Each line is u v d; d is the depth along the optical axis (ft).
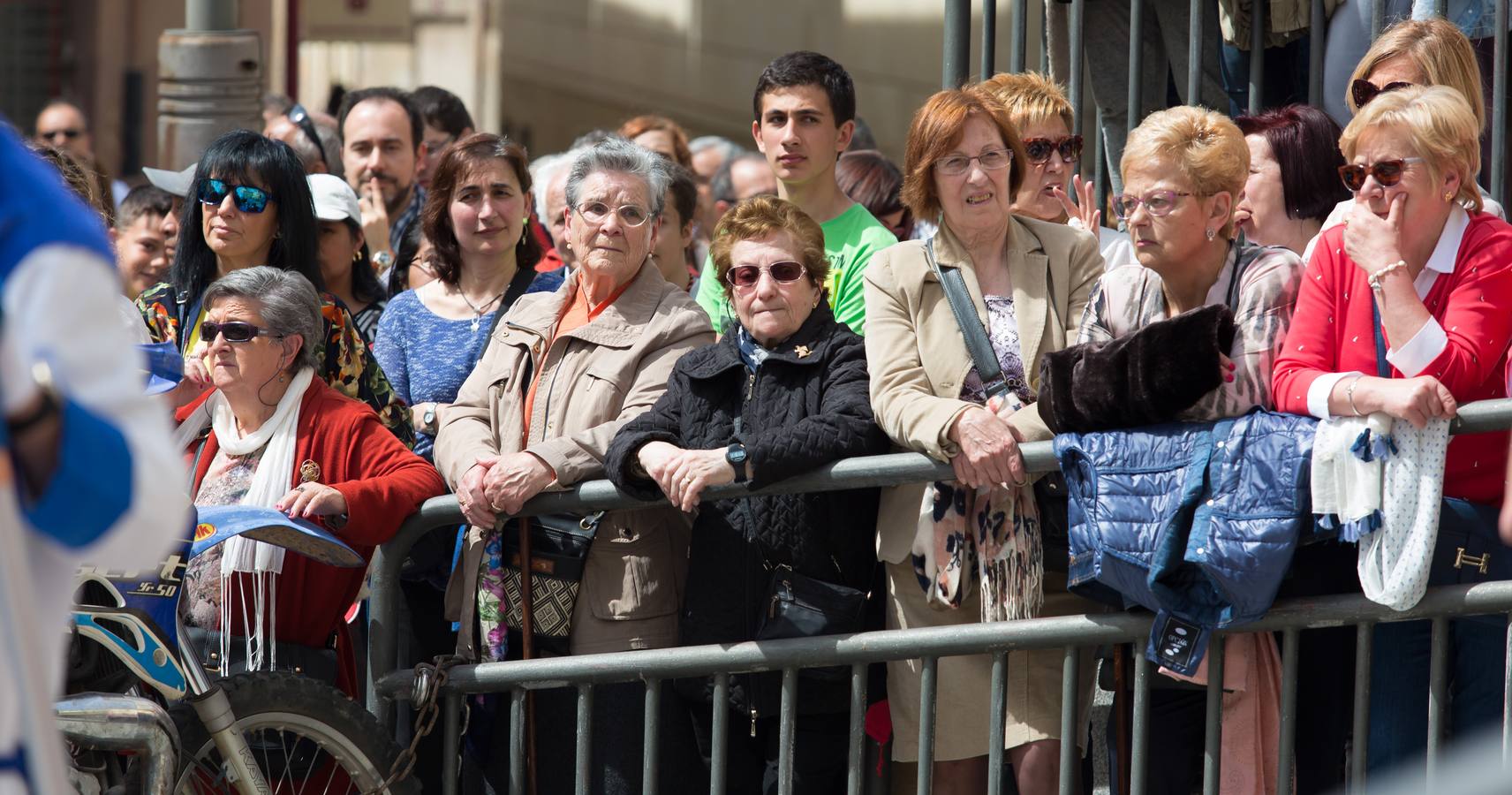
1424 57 33.04
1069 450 28.68
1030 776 31.60
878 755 33.58
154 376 31.78
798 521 31.68
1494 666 28.43
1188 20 43.88
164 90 54.90
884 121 119.85
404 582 37.40
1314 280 28.04
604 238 34.91
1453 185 26.94
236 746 30.25
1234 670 29.01
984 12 43.50
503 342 36.22
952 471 30.01
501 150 41.29
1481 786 11.37
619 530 33.71
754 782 33.88
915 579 31.89
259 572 33.24
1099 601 29.96
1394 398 25.98
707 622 32.14
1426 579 26.43
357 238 46.50
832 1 125.90
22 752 14.30
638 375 34.63
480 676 33.47
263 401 34.45
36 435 14.43
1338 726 30.53
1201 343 27.35
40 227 14.70
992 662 30.83
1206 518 27.25
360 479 34.27
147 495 15.08
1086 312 30.50
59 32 113.91
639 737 33.88
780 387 32.12
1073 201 44.65
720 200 62.18
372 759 32.35
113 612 29.53
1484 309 26.76
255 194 37.78
